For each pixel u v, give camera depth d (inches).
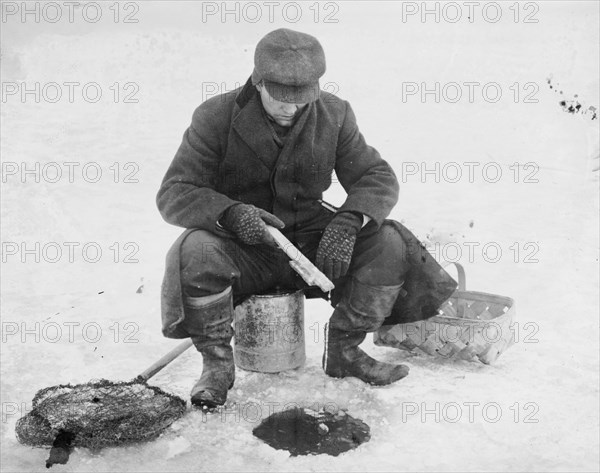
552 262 215.5
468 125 316.8
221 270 150.4
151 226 240.7
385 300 158.6
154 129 319.0
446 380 162.7
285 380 163.0
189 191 155.1
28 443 138.8
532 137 302.4
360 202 157.1
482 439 143.4
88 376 164.7
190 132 159.3
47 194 257.8
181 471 134.7
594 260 217.2
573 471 134.6
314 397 157.1
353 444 143.0
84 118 327.0
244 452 139.6
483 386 160.1
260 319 162.7
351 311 159.5
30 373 165.5
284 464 136.1
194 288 149.7
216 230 153.4
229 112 157.0
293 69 147.3
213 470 135.0
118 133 313.1
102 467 135.3
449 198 256.5
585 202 253.1
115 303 197.2
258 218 151.3
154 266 216.7
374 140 304.7
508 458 138.1
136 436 139.9
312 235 164.9
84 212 247.8
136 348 176.2
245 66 382.0
